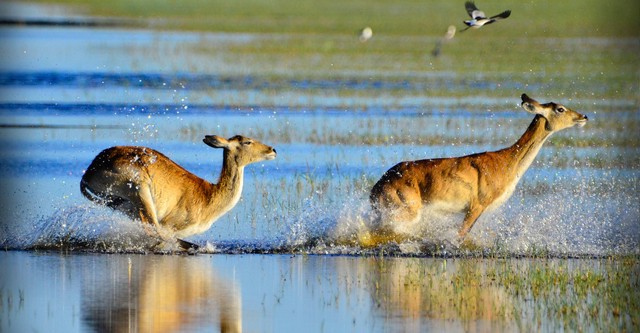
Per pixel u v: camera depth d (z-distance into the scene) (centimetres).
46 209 5372
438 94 10500
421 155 7038
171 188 4728
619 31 17700
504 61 13762
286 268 4353
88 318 3484
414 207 4844
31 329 3341
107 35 16412
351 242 4875
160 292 3875
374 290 3950
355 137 7788
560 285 4038
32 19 18612
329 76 12031
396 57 14375
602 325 3472
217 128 8088
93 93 10050
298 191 5869
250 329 3381
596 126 8525
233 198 4800
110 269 4275
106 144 7394
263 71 12400
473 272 4300
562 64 13312
